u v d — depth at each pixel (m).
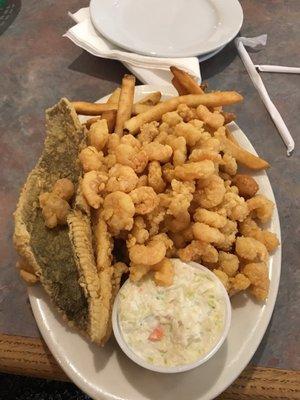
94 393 0.25
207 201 0.28
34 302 0.27
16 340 0.29
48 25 0.45
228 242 0.28
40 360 0.28
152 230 0.28
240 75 0.42
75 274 0.27
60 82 0.41
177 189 0.28
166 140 0.31
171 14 0.43
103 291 0.26
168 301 0.26
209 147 0.29
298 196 0.34
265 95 0.40
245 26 0.45
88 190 0.28
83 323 0.26
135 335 0.25
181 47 0.41
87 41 0.41
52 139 0.31
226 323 0.25
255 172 0.32
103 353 0.26
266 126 0.38
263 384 0.27
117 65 0.42
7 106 0.40
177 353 0.24
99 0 0.43
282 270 0.31
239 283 0.27
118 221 0.27
